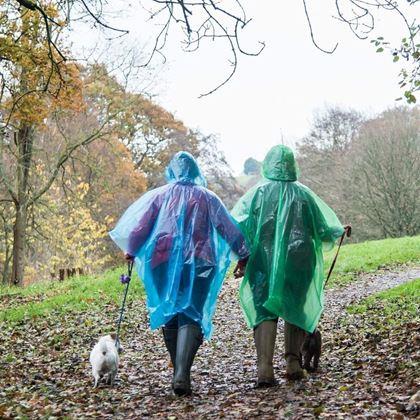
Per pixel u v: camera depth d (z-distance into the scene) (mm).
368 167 38125
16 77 16156
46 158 24859
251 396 5961
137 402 5984
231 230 6566
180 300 6309
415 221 37656
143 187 35125
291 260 6746
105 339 7137
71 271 22891
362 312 12289
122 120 25188
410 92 8250
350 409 5102
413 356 7105
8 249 27688
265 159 7090
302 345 7094
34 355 9547
